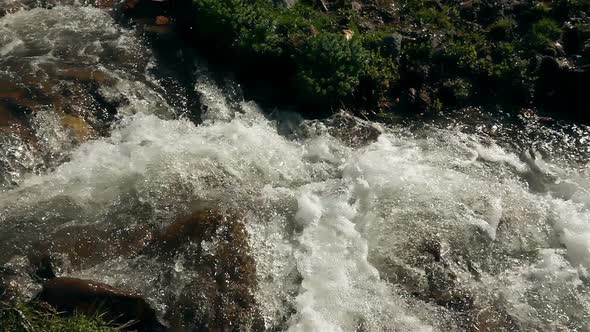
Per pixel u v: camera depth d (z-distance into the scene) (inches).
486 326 294.0
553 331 293.3
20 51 428.8
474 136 397.7
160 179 346.9
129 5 469.7
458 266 319.0
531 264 322.3
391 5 470.9
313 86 390.0
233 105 406.3
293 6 449.7
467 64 424.2
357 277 308.2
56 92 393.1
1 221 322.0
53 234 317.4
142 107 398.0
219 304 292.5
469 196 351.6
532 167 378.9
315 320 287.9
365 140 390.0
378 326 288.7
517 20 459.5
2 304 281.9
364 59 404.5
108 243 315.3
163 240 317.1
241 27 416.2
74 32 449.7
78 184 343.0
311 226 332.5
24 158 352.2
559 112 416.5
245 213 335.3
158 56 435.2
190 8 444.8
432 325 291.7
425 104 412.2
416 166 368.5
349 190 352.2
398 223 334.3
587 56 425.1
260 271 308.7
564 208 350.3
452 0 478.3
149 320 284.7
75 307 280.4
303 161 374.0
